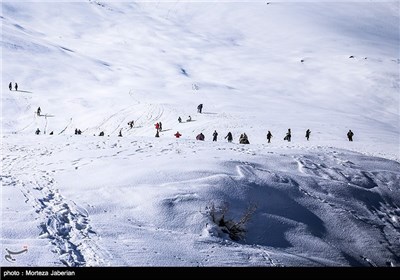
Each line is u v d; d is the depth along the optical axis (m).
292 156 19.48
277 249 12.61
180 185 14.16
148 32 145.38
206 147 20.69
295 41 148.75
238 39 151.88
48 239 10.34
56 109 55.09
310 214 14.71
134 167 15.71
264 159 18.45
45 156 18.25
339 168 19.02
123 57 106.88
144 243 10.83
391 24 196.88
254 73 103.50
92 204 12.70
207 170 15.41
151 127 46.16
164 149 19.61
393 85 96.50
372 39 159.12
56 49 91.19
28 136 24.16
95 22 151.75
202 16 187.00
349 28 176.00
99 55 105.19
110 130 46.75
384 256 14.02
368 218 15.75
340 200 16.12
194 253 10.84
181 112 51.84
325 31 162.00
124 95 62.69
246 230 12.79
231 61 115.50
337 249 13.35
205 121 47.03
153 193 13.36
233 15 185.75
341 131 45.91
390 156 32.84
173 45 131.00
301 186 16.17
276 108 60.34
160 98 61.12
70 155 18.22
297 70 107.88
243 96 70.12
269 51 132.25
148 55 113.31
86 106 56.59
